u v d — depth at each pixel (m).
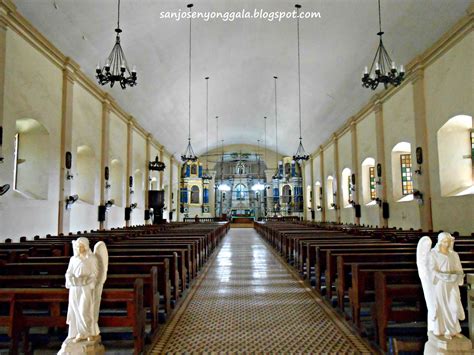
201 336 4.12
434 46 9.97
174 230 12.88
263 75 17.45
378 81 8.74
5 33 7.72
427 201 10.60
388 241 7.24
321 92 16.80
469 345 2.72
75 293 3.01
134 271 4.54
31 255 5.55
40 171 9.64
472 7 8.20
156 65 13.43
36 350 3.70
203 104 20.45
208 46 13.77
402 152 13.22
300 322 4.59
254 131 28.44
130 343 3.90
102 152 13.41
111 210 14.45
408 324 3.95
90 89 12.26
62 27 9.30
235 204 33.75
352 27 11.37
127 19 10.23
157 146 22.11
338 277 5.02
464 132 10.07
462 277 2.81
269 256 11.02
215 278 7.51
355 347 3.78
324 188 23.39
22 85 8.52
